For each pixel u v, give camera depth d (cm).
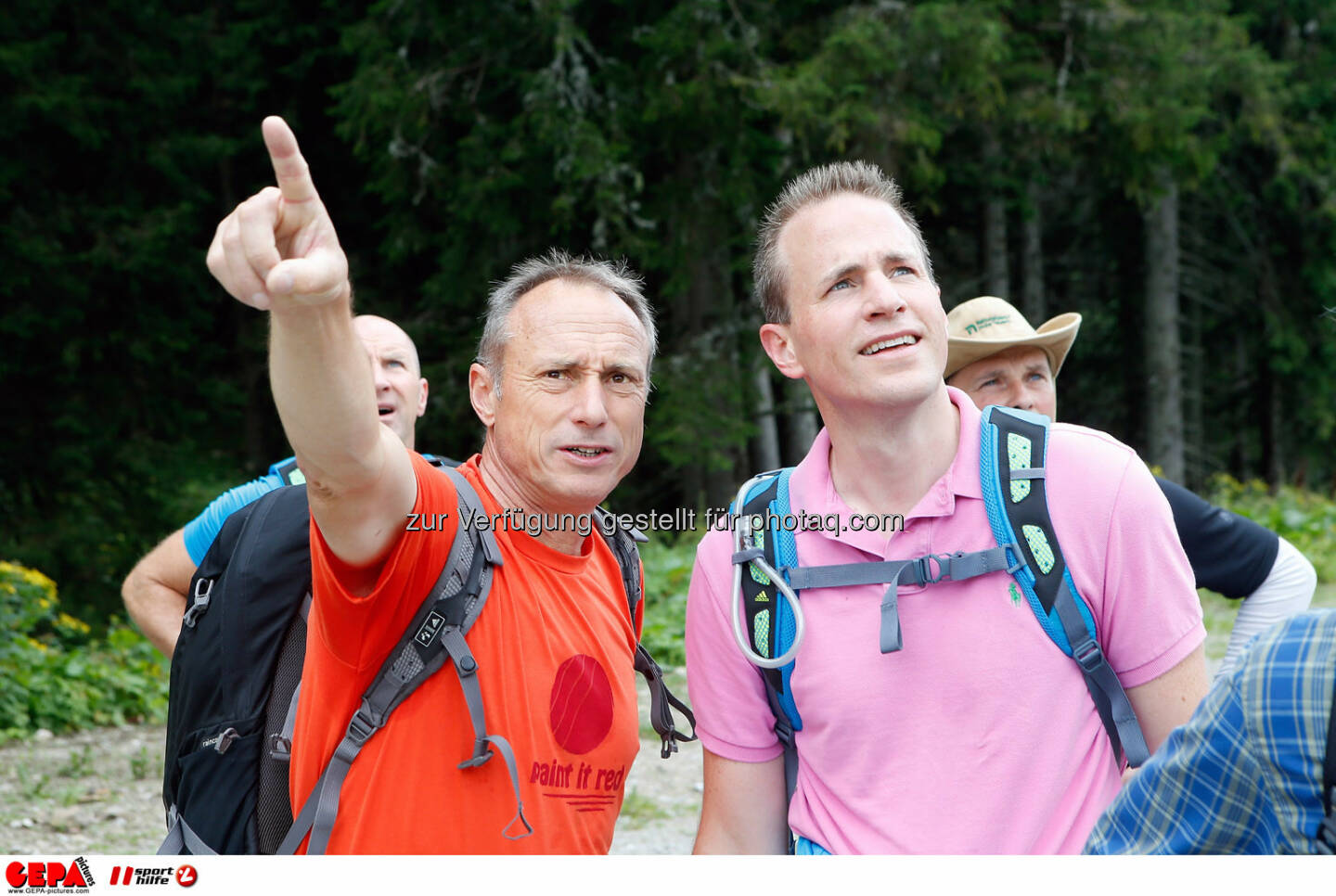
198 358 1554
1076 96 1325
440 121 1287
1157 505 189
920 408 196
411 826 182
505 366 208
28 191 1399
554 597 200
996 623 186
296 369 156
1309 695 127
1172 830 142
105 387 1438
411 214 1338
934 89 1263
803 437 1570
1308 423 1980
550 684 193
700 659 212
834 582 193
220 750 192
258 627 198
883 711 189
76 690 670
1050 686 185
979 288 1980
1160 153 1392
